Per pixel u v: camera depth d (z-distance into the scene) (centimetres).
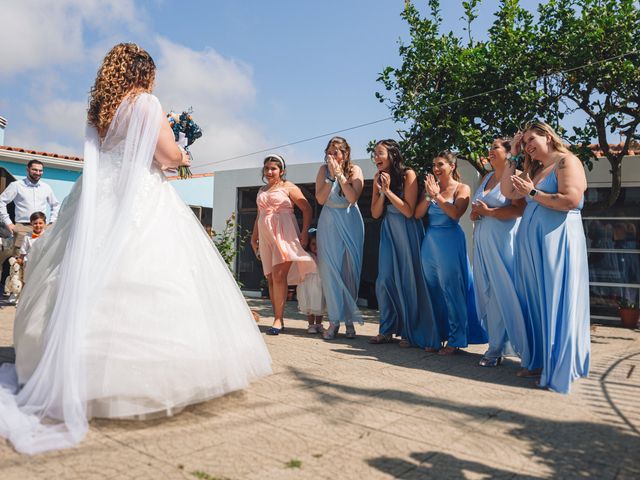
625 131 811
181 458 193
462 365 405
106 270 243
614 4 754
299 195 530
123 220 255
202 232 297
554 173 351
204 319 259
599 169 883
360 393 300
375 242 1139
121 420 231
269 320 663
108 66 280
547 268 345
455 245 458
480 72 824
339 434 229
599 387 338
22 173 1322
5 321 536
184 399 241
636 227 862
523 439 232
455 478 187
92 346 229
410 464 198
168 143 283
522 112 817
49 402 222
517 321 376
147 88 289
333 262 505
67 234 270
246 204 1347
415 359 421
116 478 173
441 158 466
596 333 701
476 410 276
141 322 239
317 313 537
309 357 405
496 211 397
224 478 177
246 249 1338
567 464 205
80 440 207
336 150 506
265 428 232
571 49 774
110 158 276
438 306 466
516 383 347
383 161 486
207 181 1903
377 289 502
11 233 736
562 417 268
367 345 483
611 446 227
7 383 258
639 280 855
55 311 235
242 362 277
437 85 883
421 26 882
